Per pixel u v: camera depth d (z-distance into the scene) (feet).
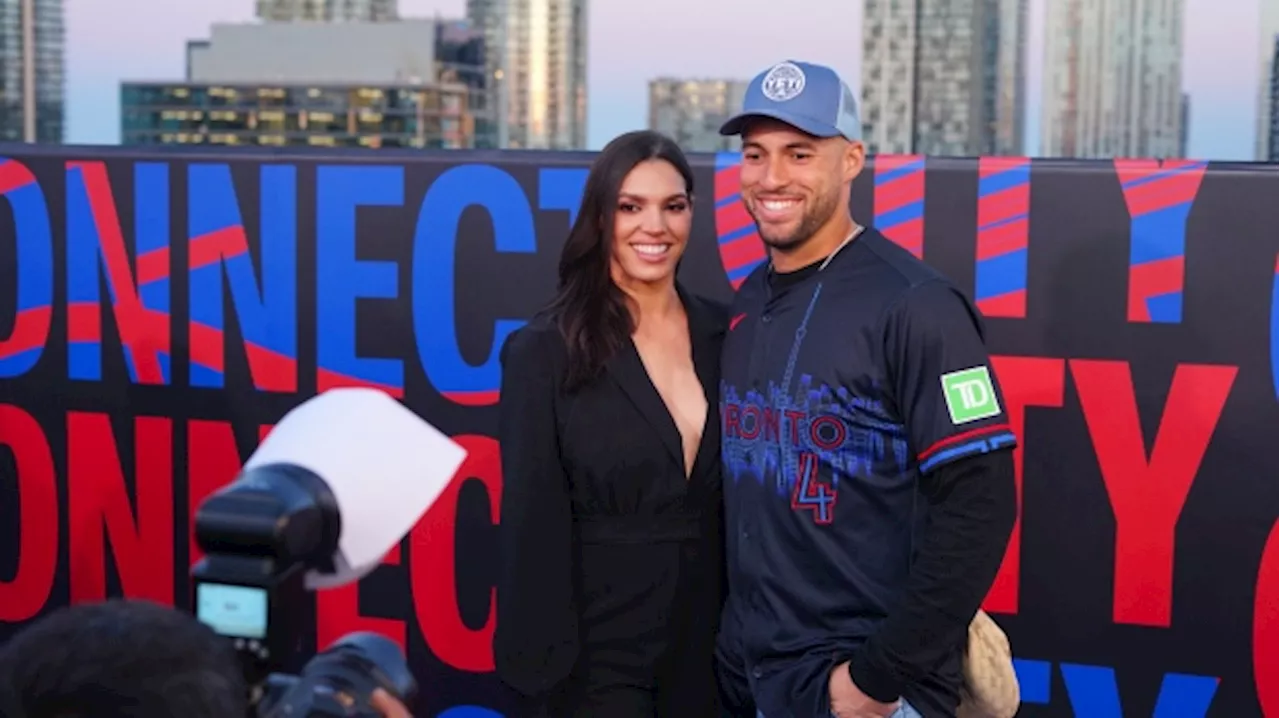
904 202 7.82
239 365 8.86
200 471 8.97
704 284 8.16
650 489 6.16
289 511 2.81
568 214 8.29
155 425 9.04
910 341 5.38
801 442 5.74
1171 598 7.55
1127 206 7.47
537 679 6.02
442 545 8.61
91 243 9.04
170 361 8.96
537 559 6.02
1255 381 7.36
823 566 5.74
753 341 6.07
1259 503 7.39
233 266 8.82
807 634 5.78
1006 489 5.32
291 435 3.07
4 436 9.29
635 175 6.16
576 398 6.10
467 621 8.61
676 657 6.32
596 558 6.18
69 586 9.25
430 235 8.50
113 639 2.08
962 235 7.74
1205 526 7.48
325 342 8.72
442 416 8.57
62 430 9.20
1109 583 7.63
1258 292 7.32
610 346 6.09
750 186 5.98
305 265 8.71
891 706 5.50
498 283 8.43
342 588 8.77
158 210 8.91
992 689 5.83
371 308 8.63
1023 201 7.63
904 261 5.66
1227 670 7.50
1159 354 7.48
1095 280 7.55
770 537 5.89
